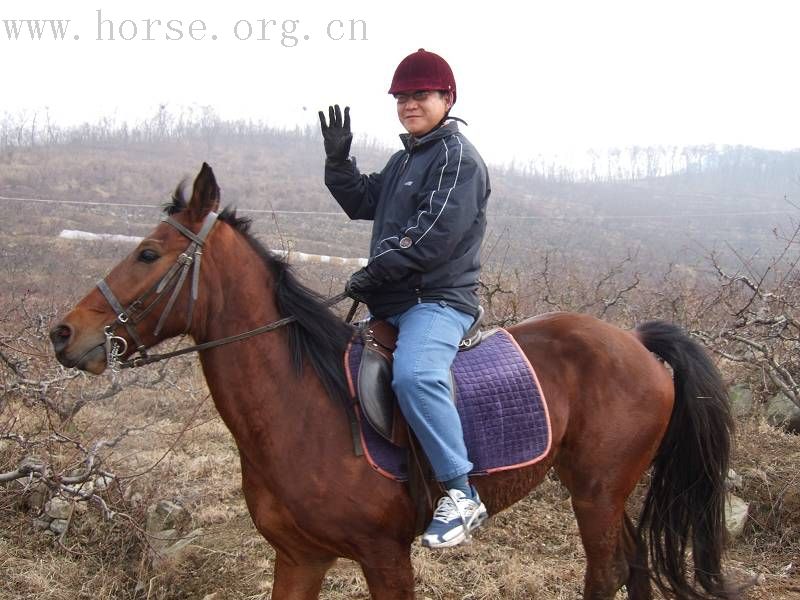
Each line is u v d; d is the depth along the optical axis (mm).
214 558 3902
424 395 2482
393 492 2533
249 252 2617
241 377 2529
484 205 2799
